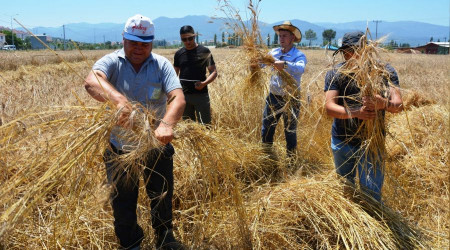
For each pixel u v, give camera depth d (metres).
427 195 4.11
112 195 2.78
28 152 2.66
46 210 3.09
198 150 2.88
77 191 2.39
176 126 2.79
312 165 5.00
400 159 4.82
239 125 6.02
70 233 2.96
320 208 3.25
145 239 3.27
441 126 5.18
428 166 4.50
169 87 2.88
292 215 3.28
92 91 2.58
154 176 2.99
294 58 4.95
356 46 3.19
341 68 3.25
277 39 5.37
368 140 3.24
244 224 3.12
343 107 3.21
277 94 4.95
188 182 3.88
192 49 5.65
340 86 3.32
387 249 2.96
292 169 4.80
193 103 5.80
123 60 2.86
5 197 2.25
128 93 2.88
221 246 3.17
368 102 3.04
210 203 3.13
